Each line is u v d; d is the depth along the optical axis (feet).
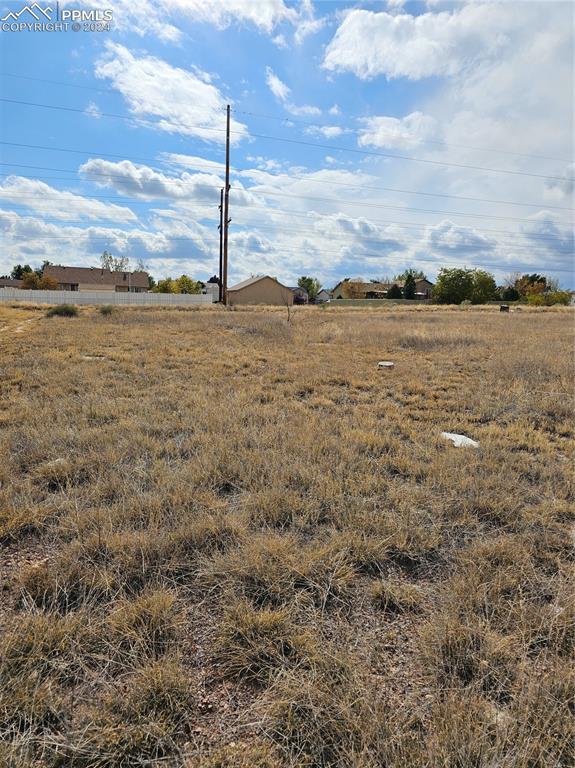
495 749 4.16
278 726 4.51
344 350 32.60
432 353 31.58
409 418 15.89
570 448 12.98
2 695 4.65
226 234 103.86
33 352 27.45
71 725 4.48
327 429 13.61
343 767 4.11
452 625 5.67
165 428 13.41
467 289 182.29
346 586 6.62
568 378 21.44
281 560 6.89
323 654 5.35
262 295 186.09
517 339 37.78
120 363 25.00
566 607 6.02
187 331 41.68
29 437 12.03
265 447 11.87
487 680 5.09
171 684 4.86
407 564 7.36
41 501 8.97
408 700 4.87
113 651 5.36
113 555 7.07
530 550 7.59
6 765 4.06
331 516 8.52
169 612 5.99
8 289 108.27
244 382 20.92
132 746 4.30
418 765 4.08
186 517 8.15
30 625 5.56
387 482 9.95
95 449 11.53
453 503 9.09
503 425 15.43
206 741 4.41
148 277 205.57
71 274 183.42
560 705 4.66
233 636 5.65
